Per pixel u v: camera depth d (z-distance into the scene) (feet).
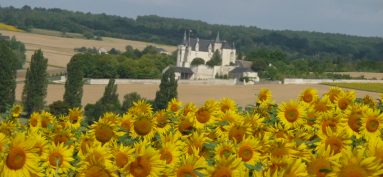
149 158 24.61
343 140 29.19
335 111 40.68
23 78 580.30
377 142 21.36
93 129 35.06
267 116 43.09
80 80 356.79
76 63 357.00
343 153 19.47
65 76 552.82
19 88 487.61
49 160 28.14
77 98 356.59
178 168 24.77
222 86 547.49
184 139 34.35
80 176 24.13
